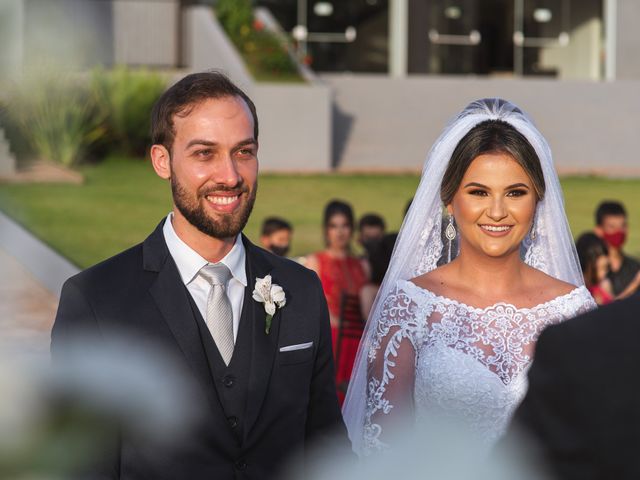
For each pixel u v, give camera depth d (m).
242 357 2.37
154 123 2.40
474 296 3.17
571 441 1.02
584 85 21.92
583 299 3.24
